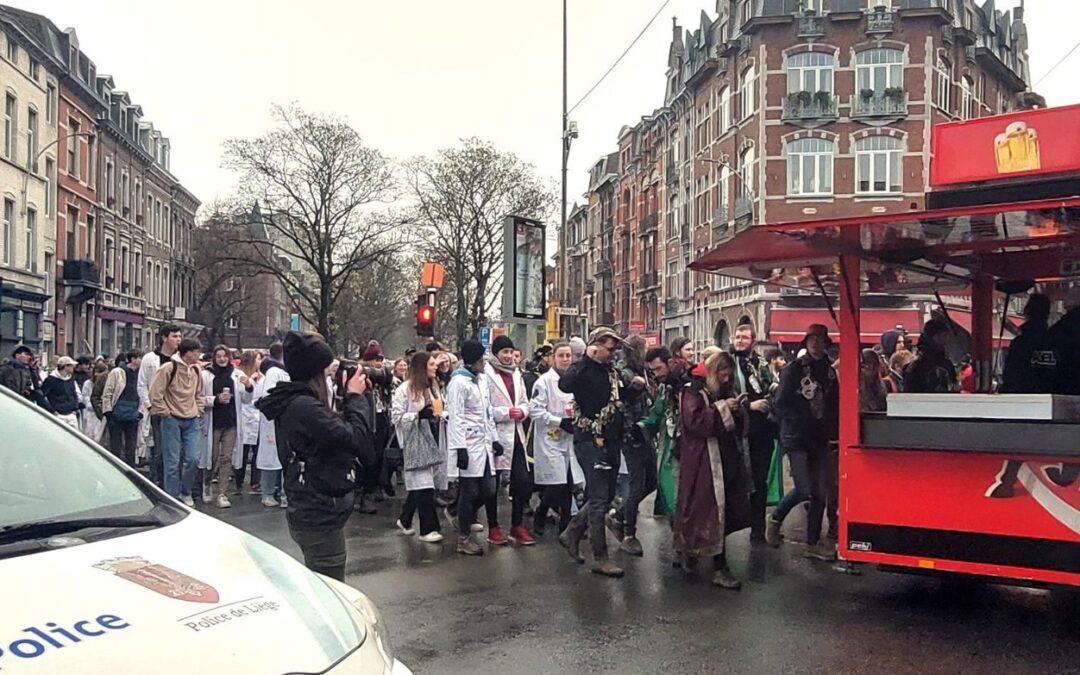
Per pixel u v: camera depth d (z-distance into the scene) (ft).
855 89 120.26
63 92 128.98
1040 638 18.71
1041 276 27.37
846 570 24.59
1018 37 154.20
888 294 29.32
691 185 150.41
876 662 17.22
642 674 16.60
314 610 8.89
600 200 225.35
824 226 20.34
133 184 165.99
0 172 107.04
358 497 38.24
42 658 6.75
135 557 8.82
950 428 19.80
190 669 7.14
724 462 23.12
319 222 148.25
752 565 25.39
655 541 28.89
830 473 26.76
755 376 28.78
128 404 42.32
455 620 19.90
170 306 192.03
